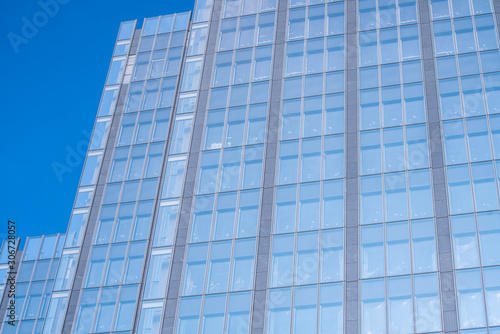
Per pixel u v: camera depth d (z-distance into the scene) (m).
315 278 52.53
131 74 74.75
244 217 57.84
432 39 65.00
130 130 69.44
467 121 58.28
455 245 51.38
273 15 72.81
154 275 57.41
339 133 60.84
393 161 57.53
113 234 61.47
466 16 65.81
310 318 50.66
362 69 64.88
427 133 58.47
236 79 68.62
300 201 57.34
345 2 70.94
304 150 60.62
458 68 62.12
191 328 52.69
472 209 52.91
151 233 60.38
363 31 67.81
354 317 49.84
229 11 75.56
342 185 57.28
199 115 67.00
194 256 56.75
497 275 49.16
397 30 66.88
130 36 79.12
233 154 62.62
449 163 56.03
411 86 62.16
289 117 63.50
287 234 55.59
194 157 63.88
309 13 71.38
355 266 52.31
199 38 75.00
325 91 64.38
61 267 61.34
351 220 54.97
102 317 56.16
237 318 52.16
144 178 64.81
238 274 54.56
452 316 48.03
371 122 60.72
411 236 52.75
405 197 55.06
